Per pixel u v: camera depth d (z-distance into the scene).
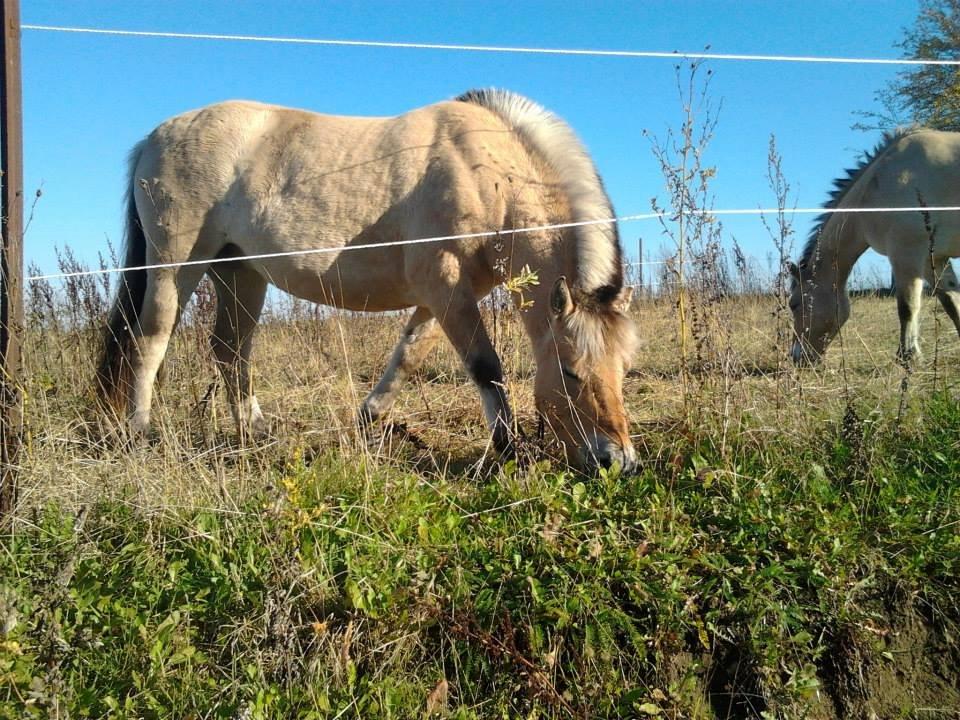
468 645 2.42
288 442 3.73
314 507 2.96
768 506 3.02
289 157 4.40
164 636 2.30
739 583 2.65
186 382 4.51
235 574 2.54
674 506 3.00
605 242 3.84
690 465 3.43
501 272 3.76
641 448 3.83
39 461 3.12
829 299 6.94
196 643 2.40
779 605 2.58
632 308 7.20
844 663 2.60
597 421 3.43
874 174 6.56
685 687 2.43
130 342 4.44
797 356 5.65
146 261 4.66
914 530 2.91
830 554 2.74
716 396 3.82
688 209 3.81
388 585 2.52
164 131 4.66
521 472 3.28
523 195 4.02
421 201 4.09
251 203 4.43
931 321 8.27
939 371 4.46
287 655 2.29
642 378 5.76
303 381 4.88
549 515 2.87
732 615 2.59
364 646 2.39
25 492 2.91
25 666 2.09
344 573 2.61
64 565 2.41
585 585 2.56
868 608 2.71
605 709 2.31
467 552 2.76
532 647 2.40
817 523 2.87
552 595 2.55
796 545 2.79
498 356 4.27
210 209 4.54
